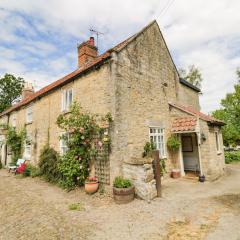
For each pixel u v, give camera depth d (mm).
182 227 4734
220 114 25641
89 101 9164
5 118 20234
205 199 6793
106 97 8305
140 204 6453
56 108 11836
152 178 7211
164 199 6930
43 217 5551
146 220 5215
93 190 7766
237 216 5215
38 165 12258
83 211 6020
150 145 8969
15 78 35344
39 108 13805
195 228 4648
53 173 10156
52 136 11938
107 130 7992
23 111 16359
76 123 8805
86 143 8703
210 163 9562
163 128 10602
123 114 8117
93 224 5043
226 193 7418
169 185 8930
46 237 4348
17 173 13898
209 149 9602
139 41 9758
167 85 11602
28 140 14578
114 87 7953
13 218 5527
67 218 5461
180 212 5691
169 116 11305
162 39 11828
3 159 18578
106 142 7887
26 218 5500
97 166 8344
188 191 7898
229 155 18344
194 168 11922
